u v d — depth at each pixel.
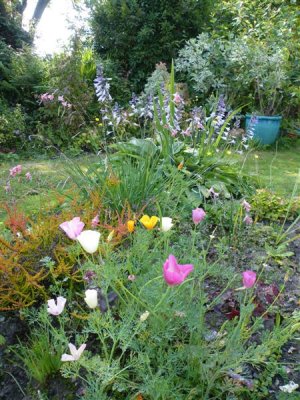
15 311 1.72
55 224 1.90
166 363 1.26
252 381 1.35
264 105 6.56
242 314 1.30
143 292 1.36
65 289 1.81
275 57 6.13
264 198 2.98
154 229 2.06
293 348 1.57
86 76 6.86
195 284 1.67
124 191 2.41
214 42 6.71
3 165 4.89
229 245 2.40
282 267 2.18
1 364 1.51
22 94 6.90
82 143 5.68
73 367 1.29
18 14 9.34
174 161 3.20
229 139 4.25
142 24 7.84
